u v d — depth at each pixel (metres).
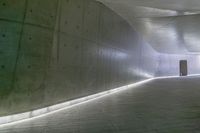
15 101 5.50
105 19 9.81
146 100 8.29
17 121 5.48
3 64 5.20
